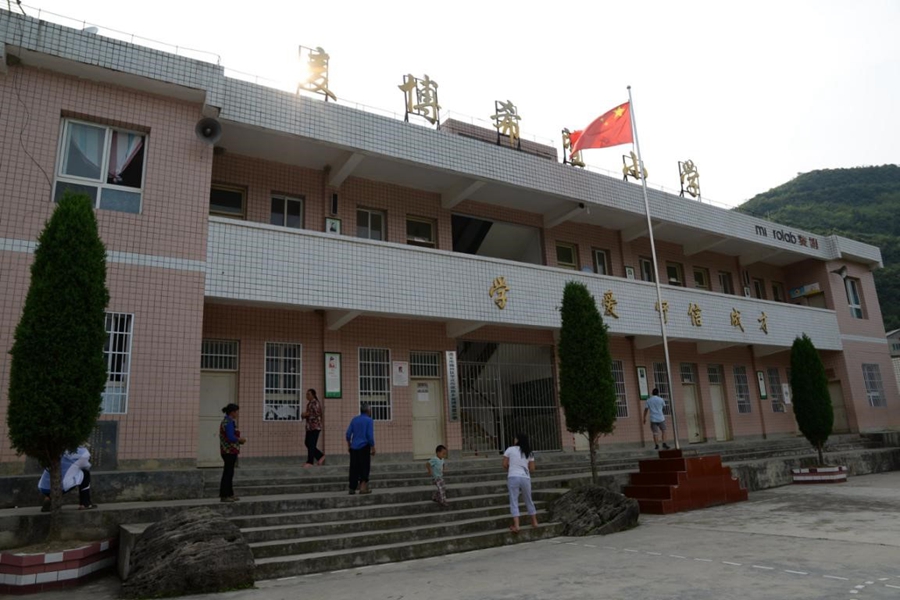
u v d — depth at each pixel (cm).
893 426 2378
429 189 1566
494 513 949
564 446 1666
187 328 1042
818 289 2369
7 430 889
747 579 582
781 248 2178
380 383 1430
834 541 759
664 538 845
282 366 1312
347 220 1442
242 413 1246
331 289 1238
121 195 1048
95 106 1036
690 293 1878
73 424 724
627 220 1852
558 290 1580
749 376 2209
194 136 1116
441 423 1501
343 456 1319
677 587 562
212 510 740
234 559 643
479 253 1725
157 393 996
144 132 1083
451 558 782
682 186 2066
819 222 6272
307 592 611
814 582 558
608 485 1220
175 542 648
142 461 965
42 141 985
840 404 2303
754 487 1413
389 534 809
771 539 794
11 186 952
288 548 739
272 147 1309
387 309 1298
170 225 1062
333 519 854
